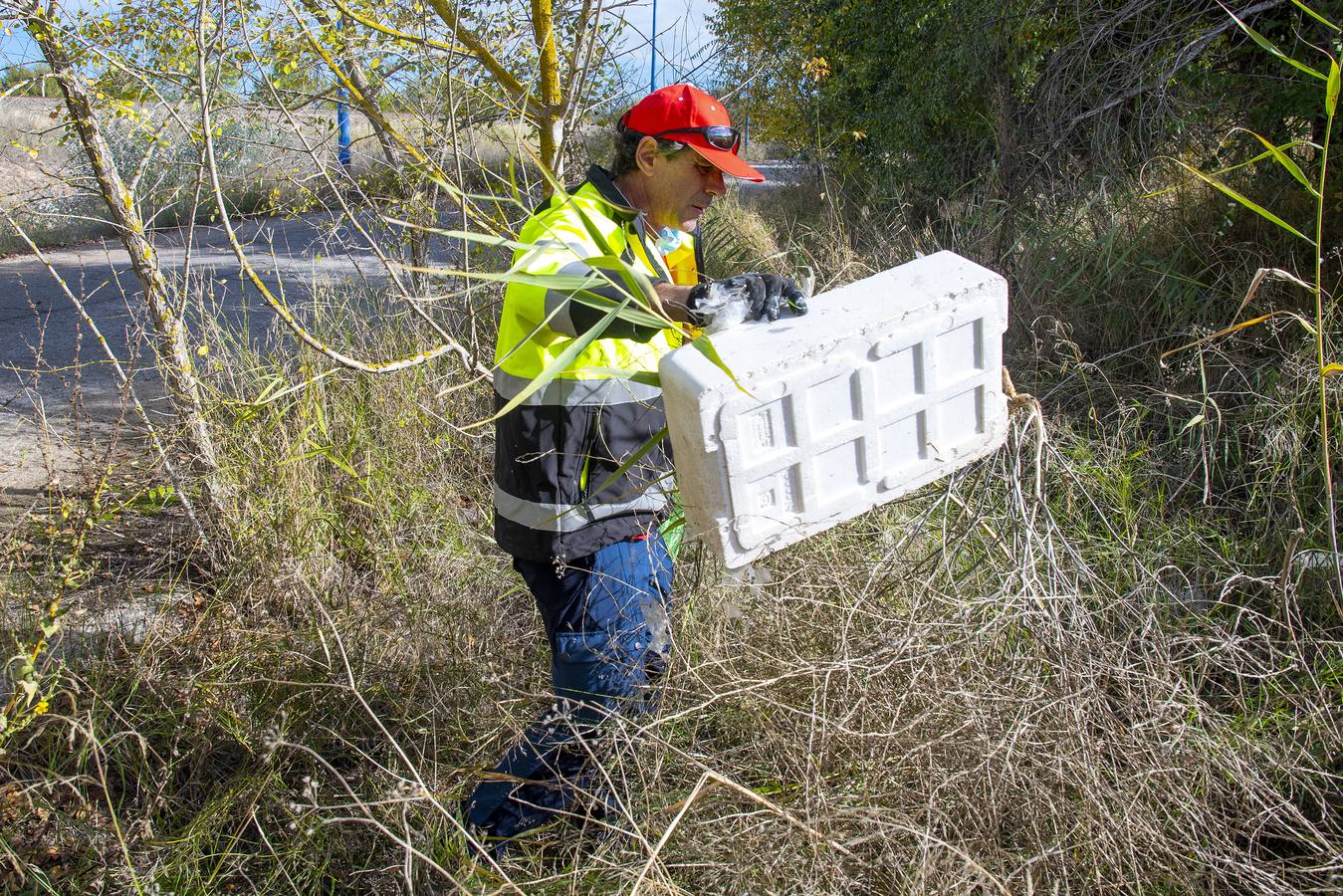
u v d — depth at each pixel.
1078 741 2.04
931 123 7.64
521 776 2.29
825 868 1.85
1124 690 2.23
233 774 2.65
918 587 2.41
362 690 2.71
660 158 2.23
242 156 4.60
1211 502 3.46
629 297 1.85
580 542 2.19
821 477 1.94
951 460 2.05
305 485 3.48
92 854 2.35
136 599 3.30
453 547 3.37
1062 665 2.09
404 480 3.68
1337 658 2.58
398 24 3.81
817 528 1.97
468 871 2.10
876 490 2.00
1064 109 5.71
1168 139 5.42
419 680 2.78
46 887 2.22
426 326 4.23
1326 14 4.72
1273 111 4.88
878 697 2.16
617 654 2.23
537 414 2.15
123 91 3.71
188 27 3.18
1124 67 5.54
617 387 2.17
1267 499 3.23
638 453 2.02
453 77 3.64
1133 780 2.04
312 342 2.59
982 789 2.02
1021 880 1.93
